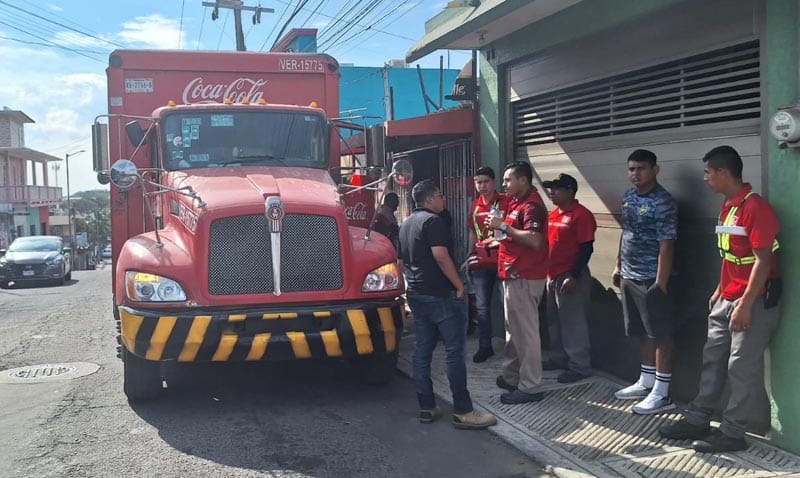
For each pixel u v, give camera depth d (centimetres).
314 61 862
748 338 462
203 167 719
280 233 581
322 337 578
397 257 658
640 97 628
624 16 611
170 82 820
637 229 567
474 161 888
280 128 754
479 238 743
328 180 690
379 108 2425
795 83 462
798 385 461
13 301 1556
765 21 483
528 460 492
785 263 466
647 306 558
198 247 574
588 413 572
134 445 527
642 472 454
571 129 719
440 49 859
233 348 563
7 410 621
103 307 1366
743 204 463
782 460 460
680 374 582
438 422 574
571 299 651
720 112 540
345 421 580
